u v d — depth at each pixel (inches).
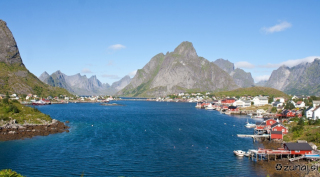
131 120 6550.2
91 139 3976.4
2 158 2945.4
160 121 6382.9
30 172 2541.8
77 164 2778.1
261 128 4783.5
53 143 3673.7
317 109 5088.6
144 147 3513.8
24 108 5403.5
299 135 3789.4
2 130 4197.8
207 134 4510.3
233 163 2878.9
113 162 2859.3
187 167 2736.2
